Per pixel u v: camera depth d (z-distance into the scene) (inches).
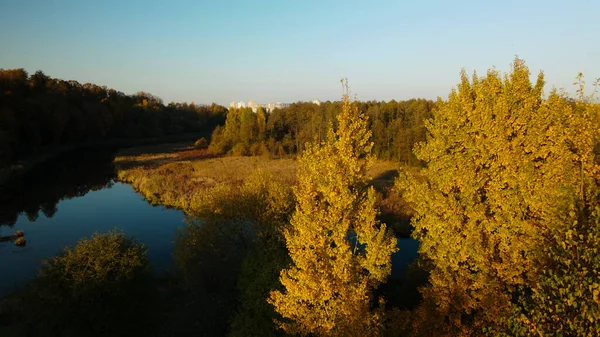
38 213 1633.9
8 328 715.4
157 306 808.3
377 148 2819.9
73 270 695.7
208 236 934.4
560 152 463.2
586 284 285.9
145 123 4800.7
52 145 3341.5
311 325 475.2
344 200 452.1
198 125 5693.9
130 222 1514.5
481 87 540.7
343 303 453.1
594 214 323.0
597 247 298.4
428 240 564.7
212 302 856.3
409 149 2469.2
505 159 488.7
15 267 1069.1
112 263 711.1
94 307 677.3
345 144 465.1
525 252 442.0
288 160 2928.2
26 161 2652.6
